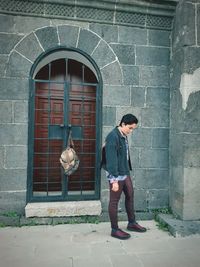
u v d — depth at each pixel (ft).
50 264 9.18
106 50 14.20
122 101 14.29
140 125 14.42
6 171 13.25
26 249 10.37
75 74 15.51
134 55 14.47
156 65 14.69
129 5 13.92
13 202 13.30
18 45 13.41
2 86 13.25
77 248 10.50
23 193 13.38
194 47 13.30
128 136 14.29
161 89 14.70
